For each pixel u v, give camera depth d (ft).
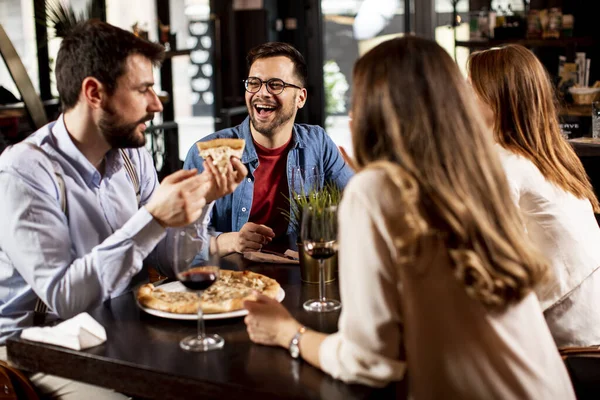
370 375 4.10
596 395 5.45
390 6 20.51
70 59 5.82
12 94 14.67
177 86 21.77
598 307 6.41
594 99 13.79
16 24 16.98
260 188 8.65
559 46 15.88
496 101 6.64
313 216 5.43
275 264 6.91
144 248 5.57
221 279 5.97
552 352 4.42
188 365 4.50
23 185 5.74
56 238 5.75
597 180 11.07
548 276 4.41
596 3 15.58
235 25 20.89
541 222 6.39
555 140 6.68
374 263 4.01
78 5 17.08
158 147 18.13
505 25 15.28
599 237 6.65
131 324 5.23
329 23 21.40
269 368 4.44
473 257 3.96
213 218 8.64
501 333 4.11
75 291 5.52
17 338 4.98
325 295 5.91
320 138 9.07
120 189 6.60
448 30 19.52
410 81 4.16
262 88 8.36
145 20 18.86
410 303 4.00
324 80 21.68
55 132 6.17
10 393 5.53
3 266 6.03
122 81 5.78
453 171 4.07
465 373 4.02
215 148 6.14
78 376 4.73
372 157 4.31
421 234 3.88
